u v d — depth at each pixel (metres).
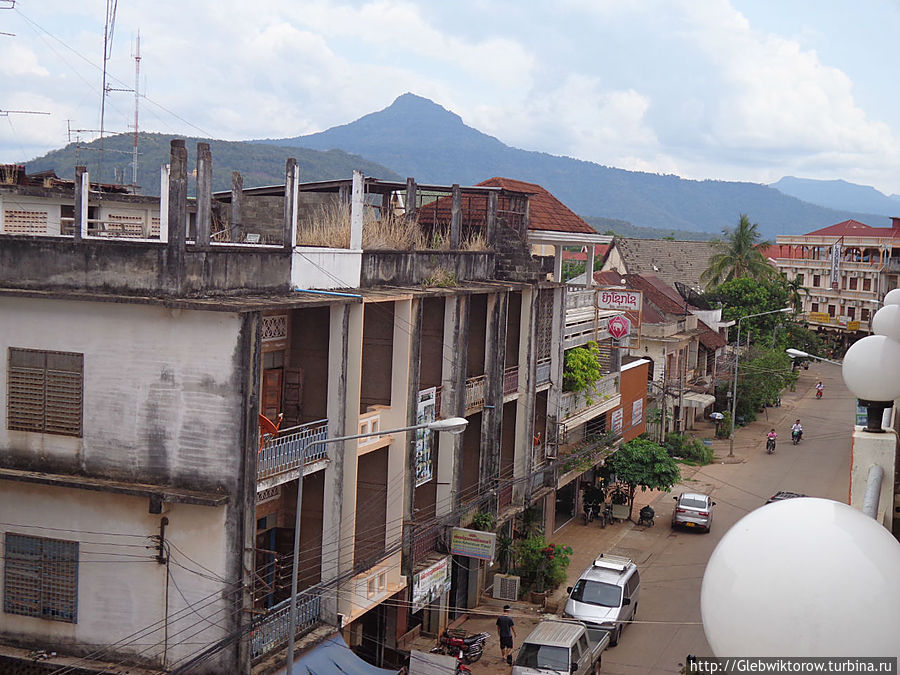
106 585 15.65
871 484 3.99
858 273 84.75
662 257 87.44
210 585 15.11
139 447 15.48
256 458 15.09
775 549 1.99
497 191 27.19
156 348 15.27
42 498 15.91
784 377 61.25
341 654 17.00
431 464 21.98
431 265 22.78
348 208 22.66
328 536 17.81
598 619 24.80
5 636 16.22
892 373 4.48
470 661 23.56
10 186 24.41
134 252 15.30
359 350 17.62
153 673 15.22
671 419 52.66
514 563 29.28
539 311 28.81
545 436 30.50
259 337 15.03
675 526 37.00
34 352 15.92
